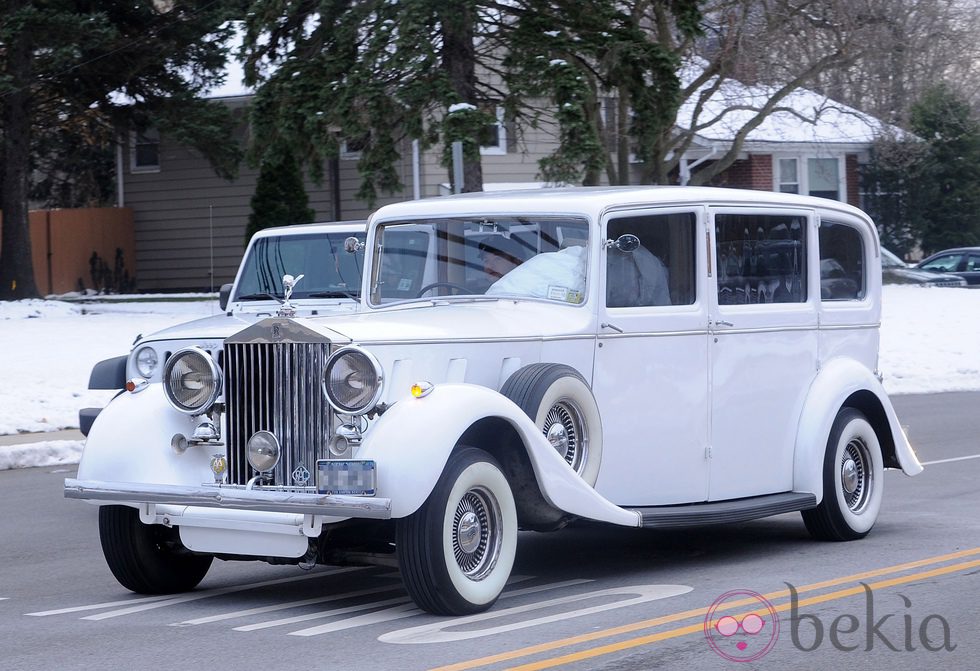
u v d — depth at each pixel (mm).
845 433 10797
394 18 25812
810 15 32781
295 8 27406
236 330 8398
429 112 26469
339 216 40844
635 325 9281
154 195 47094
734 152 34656
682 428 9594
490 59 28891
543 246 9391
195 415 8289
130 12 39219
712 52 36625
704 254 9781
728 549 10695
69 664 7117
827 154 48969
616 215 9273
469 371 8383
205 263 46438
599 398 9078
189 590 9336
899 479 14766
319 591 9203
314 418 7930
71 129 47594
